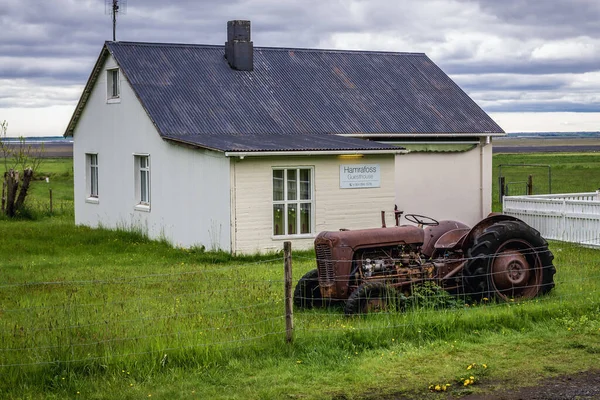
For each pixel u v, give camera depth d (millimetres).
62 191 48094
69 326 9484
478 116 26344
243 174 19250
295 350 9414
